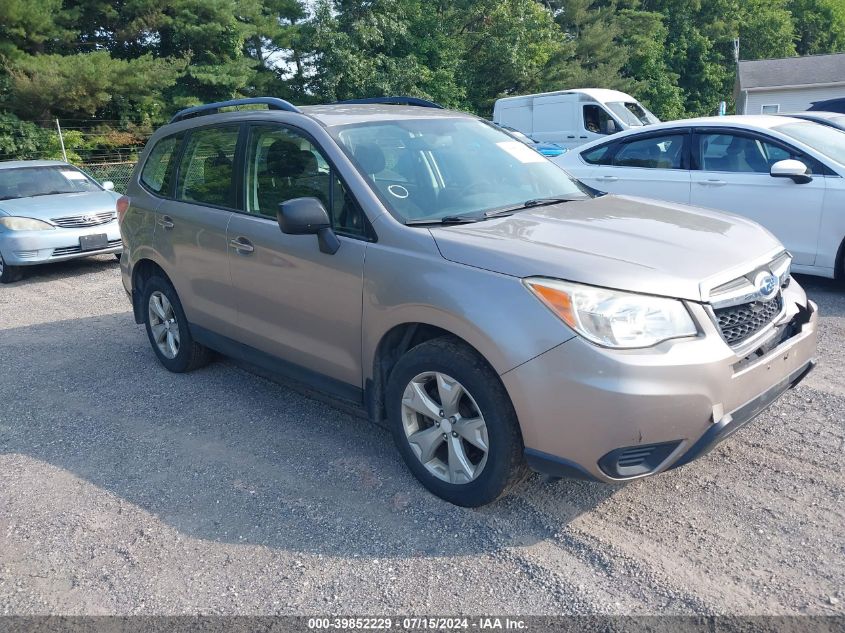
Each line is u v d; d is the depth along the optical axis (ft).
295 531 10.65
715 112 149.89
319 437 13.74
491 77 104.17
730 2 158.51
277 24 87.04
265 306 13.61
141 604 9.25
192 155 16.11
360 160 12.36
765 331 10.26
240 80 77.66
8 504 11.85
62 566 10.12
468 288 10.03
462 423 10.53
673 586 9.02
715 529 10.15
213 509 11.38
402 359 11.05
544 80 106.73
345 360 12.21
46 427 14.88
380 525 10.68
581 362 9.11
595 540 10.04
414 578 9.47
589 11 130.62
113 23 73.26
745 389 9.73
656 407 9.00
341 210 12.14
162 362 17.85
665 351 9.13
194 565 9.99
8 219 29.55
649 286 9.36
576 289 9.31
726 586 8.96
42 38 66.59
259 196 13.91
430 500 11.24
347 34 86.79
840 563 9.29
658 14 130.21
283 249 12.85
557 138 53.21
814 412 13.62
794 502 10.70
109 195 33.22
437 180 12.77
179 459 13.12
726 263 10.16
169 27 75.87
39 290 28.53
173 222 15.93
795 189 21.29
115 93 68.74
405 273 10.81
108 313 24.06
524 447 9.81
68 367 18.58
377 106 15.08
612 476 9.34
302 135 13.16
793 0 184.75
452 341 10.55
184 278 15.81
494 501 10.60
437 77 93.40
